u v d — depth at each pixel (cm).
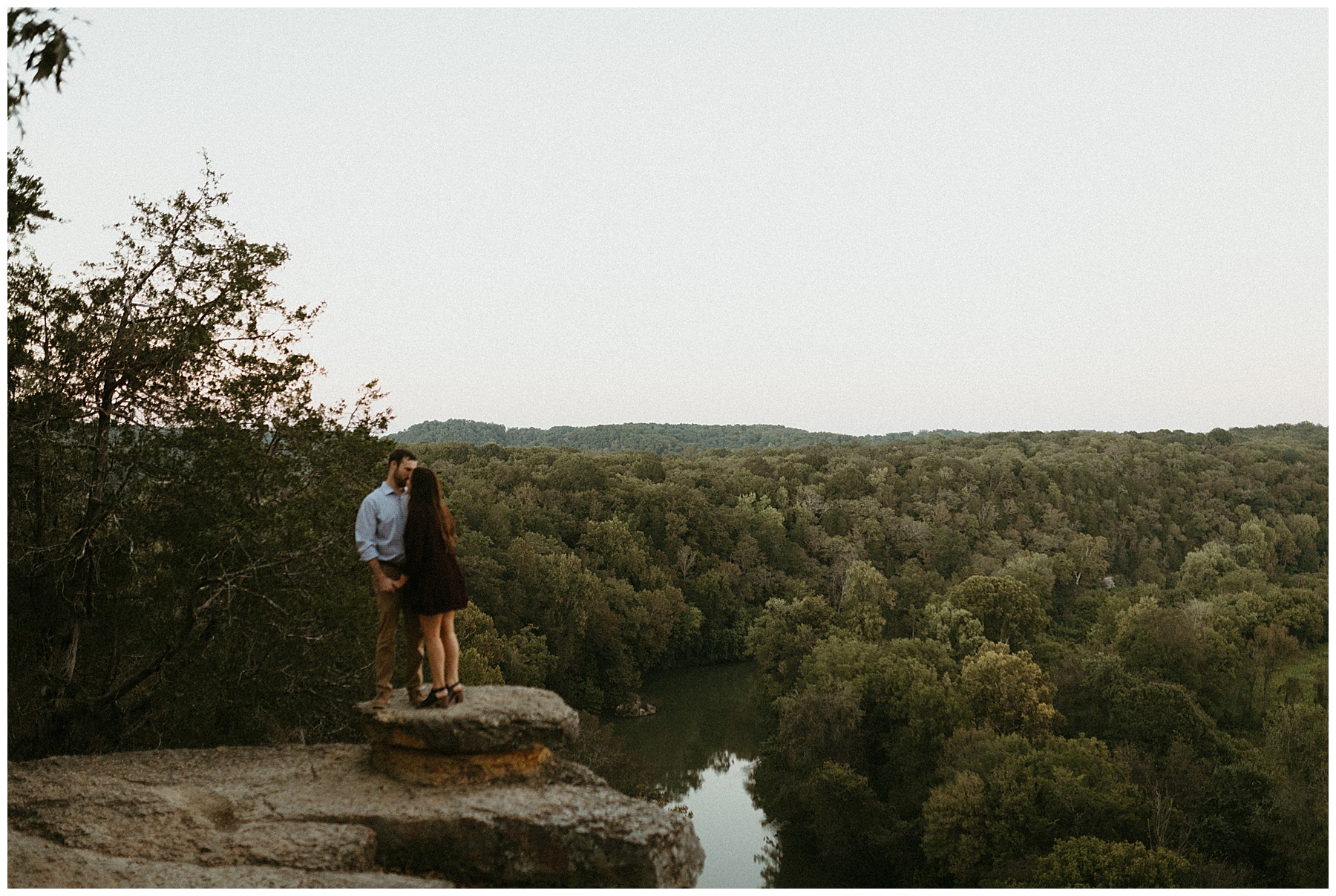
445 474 8806
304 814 698
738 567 8719
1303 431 16650
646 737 5159
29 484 1330
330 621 1371
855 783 3584
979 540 10569
